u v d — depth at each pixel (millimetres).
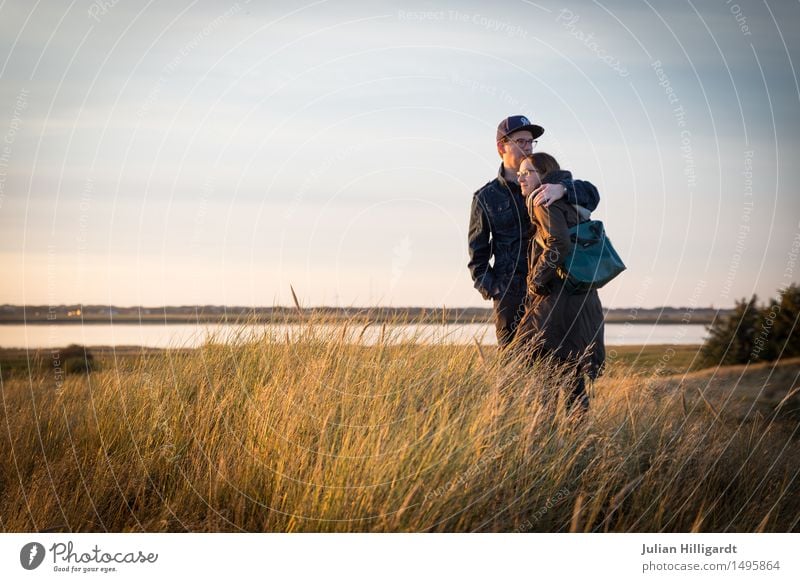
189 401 4285
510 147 4656
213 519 3453
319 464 3424
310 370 4207
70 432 4164
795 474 3916
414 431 3496
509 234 4688
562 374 4145
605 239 4176
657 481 3629
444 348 4488
